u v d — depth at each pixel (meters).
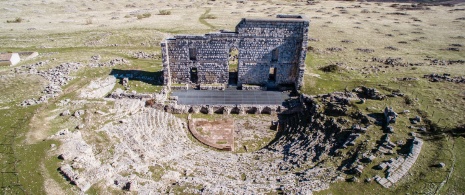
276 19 45.91
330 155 34.38
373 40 78.06
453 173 28.72
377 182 28.36
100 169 29.36
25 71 52.28
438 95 44.22
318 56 66.12
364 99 43.66
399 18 104.81
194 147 39.00
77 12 113.19
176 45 48.41
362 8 124.81
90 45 71.62
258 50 48.53
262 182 30.50
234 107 46.41
